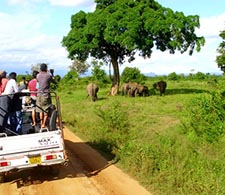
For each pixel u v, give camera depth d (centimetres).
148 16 3238
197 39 3462
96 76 5288
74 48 3406
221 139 1234
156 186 899
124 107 2197
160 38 3400
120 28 3238
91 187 934
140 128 1616
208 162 994
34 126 1063
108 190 907
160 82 3412
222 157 1088
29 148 927
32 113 1073
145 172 988
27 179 1020
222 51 2397
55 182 988
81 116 2078
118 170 1061
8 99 989
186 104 1566
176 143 1252
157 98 3028
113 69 3631
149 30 3228
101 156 1223
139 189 900
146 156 1059
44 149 938
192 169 937
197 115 1365
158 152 1096
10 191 938
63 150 953
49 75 1074
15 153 920
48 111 1063
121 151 1196
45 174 1058
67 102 3123
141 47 3247
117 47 3544
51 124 998
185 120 1492
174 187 870
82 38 3419
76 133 1628
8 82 1148
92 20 3325
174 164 992
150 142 1322
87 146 1377
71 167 1115
